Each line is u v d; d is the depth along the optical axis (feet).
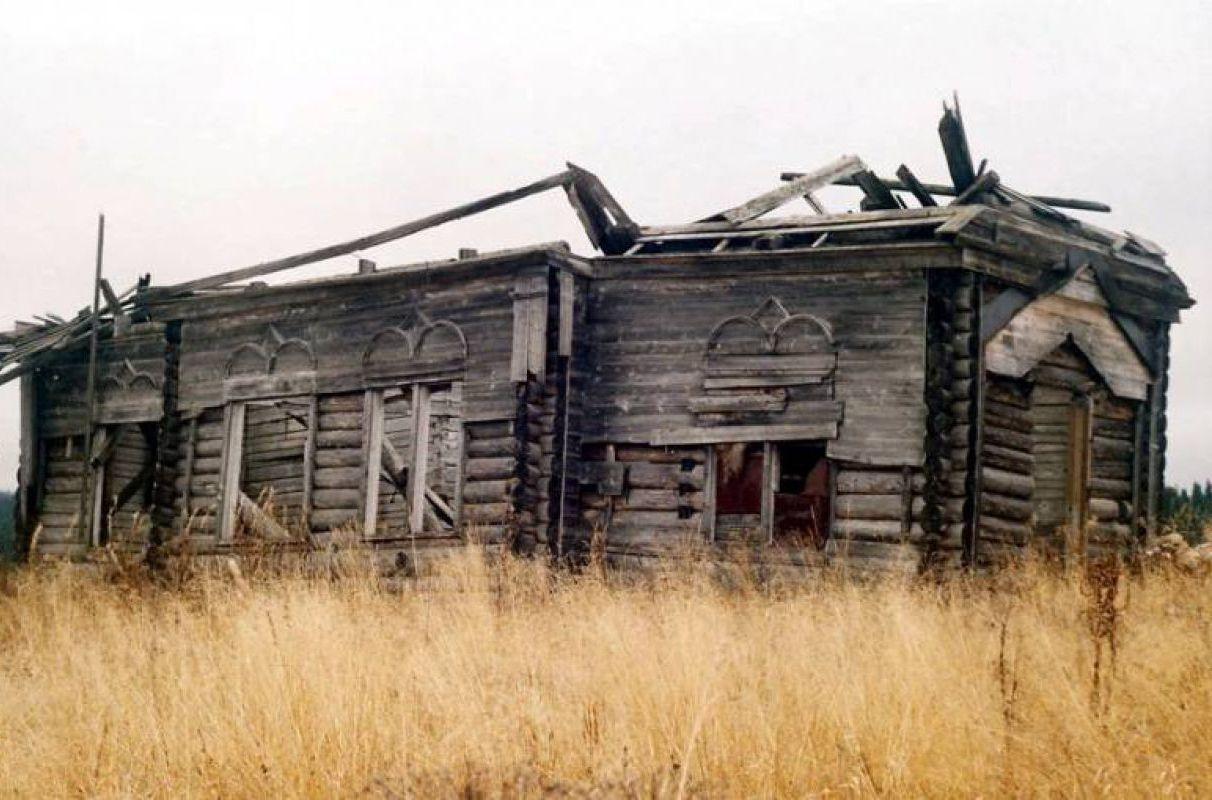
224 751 24.40
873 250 51.37
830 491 51.62
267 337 62.64
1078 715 23.67
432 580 53.72
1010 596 39.29
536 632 34.30
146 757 25.09
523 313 53.93
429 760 22.88
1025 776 21.94
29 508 74.18
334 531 56.65
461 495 54.60
